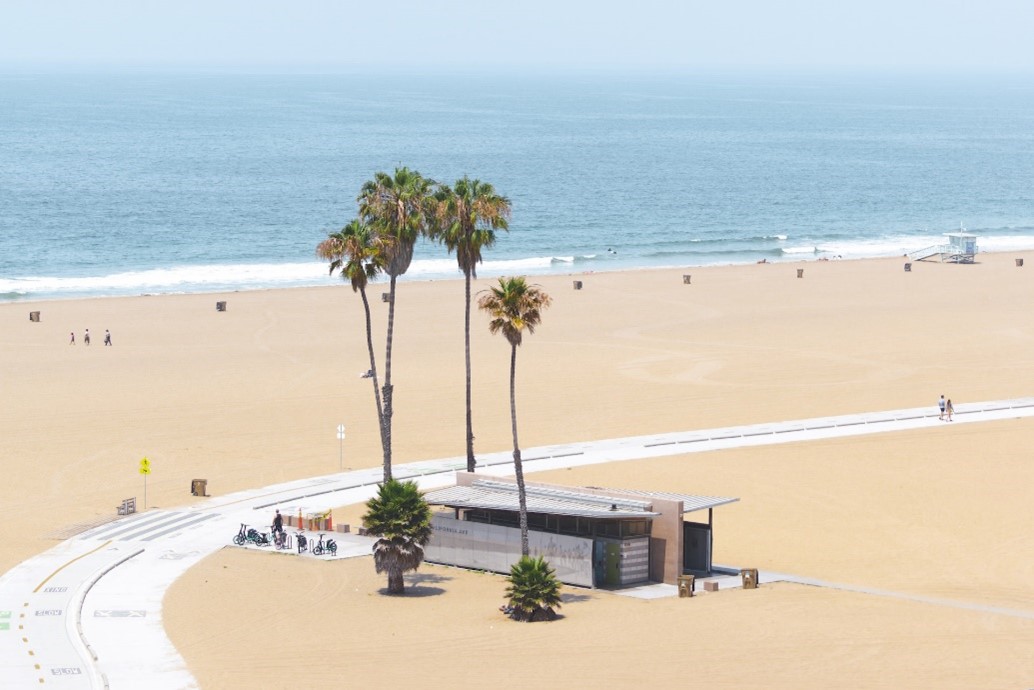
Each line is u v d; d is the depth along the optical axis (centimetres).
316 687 5369
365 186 8500
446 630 6266
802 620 6406
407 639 6103
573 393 12244
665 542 7388
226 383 12462
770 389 12469
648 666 5638
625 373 13075
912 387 12569
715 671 5553
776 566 7688
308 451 10288
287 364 13300
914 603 6762
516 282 7256
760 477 9525
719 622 6388
